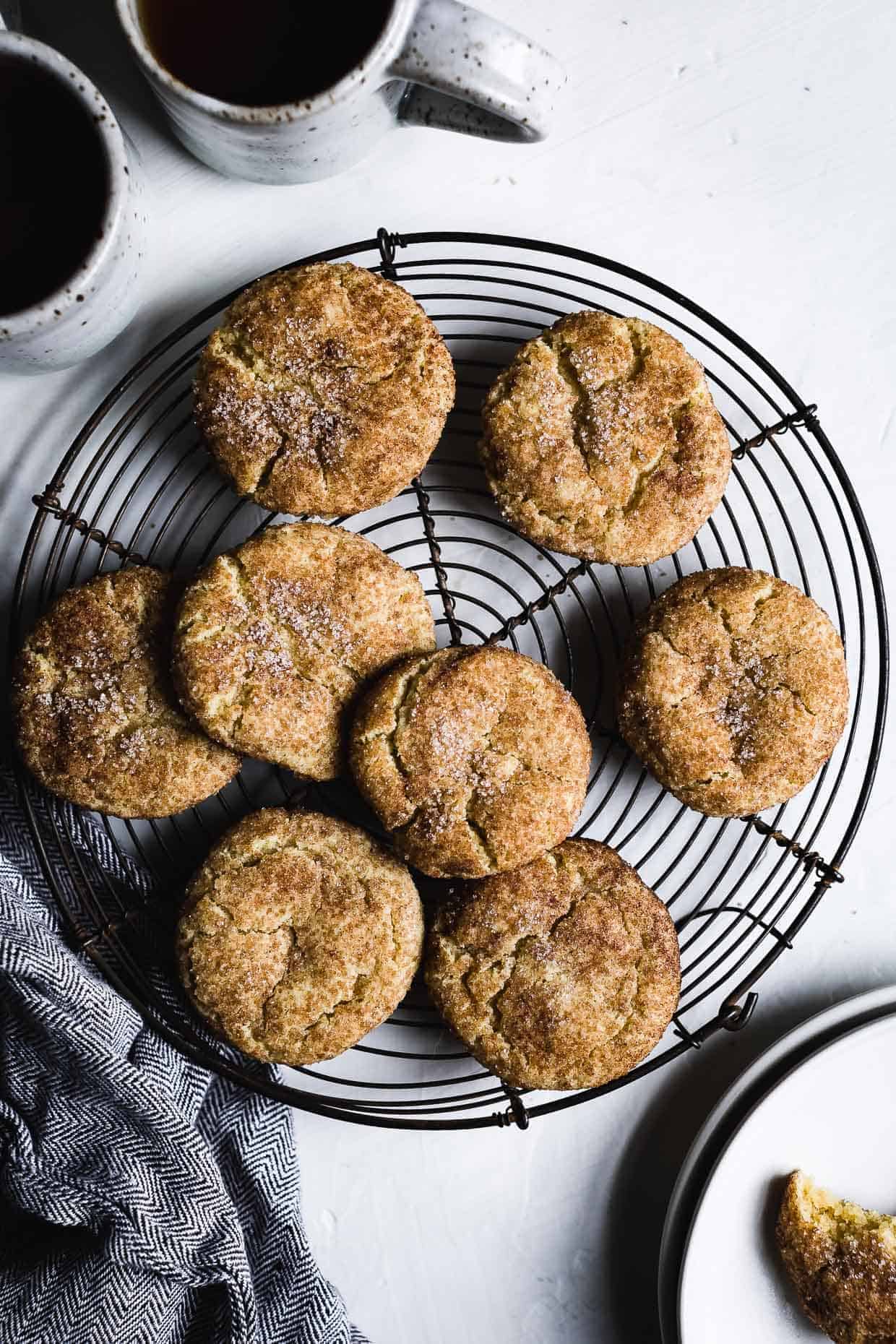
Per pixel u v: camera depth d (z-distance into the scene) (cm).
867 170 60
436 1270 60
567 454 55
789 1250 58
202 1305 56
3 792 57
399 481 55
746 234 60
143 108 58
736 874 60
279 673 54
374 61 49
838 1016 58
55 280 51
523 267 57
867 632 61
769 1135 58
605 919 56
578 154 59
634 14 59
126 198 51
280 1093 55
